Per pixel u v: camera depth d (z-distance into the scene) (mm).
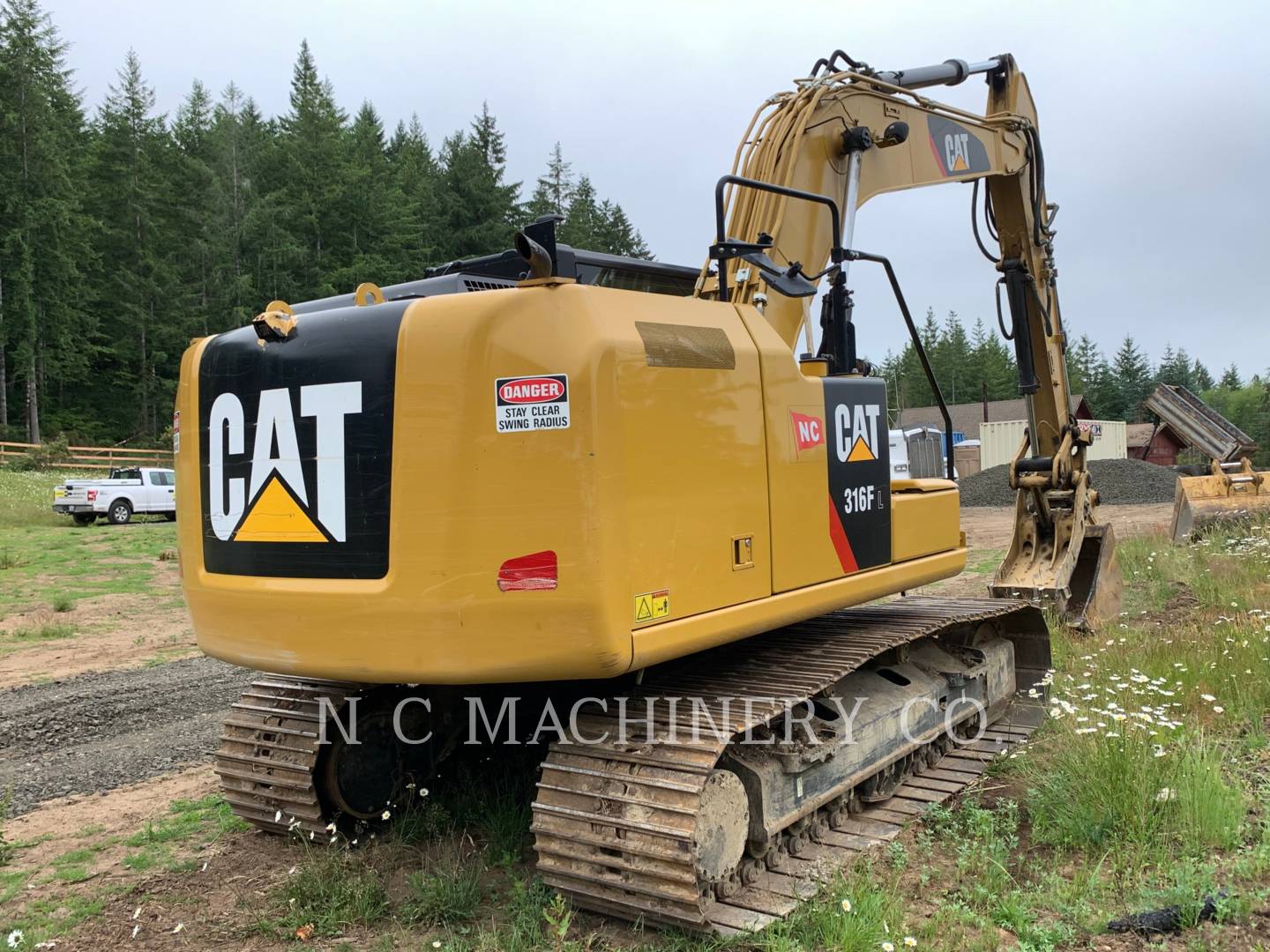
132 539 21344
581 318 3459
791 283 4688
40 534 22359
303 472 3812
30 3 50969
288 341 3900
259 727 4734
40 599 14000
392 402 3600
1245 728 5543
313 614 3740
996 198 8766
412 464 3541
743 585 4008
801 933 3518
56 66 56531
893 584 5051
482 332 3500
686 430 3768
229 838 4852
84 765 6301
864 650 4637
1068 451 8797
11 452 41094
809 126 6031
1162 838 4082
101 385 54562
